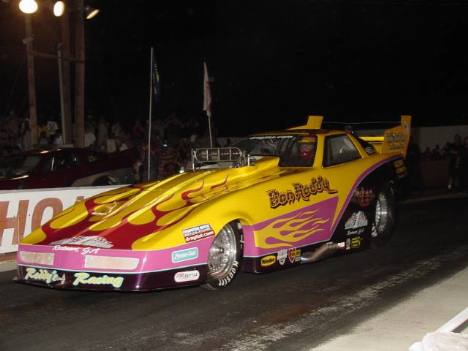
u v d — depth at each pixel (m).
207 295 5.94
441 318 5.12
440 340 4.19
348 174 7.28
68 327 5.04
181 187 6.30
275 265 6.24
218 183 6.43
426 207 12.46
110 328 4.99
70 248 5.38
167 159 14.80
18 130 18.03
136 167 13.88
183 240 5.37
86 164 12.83
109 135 19.83
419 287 6.13
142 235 5.40
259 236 6.05
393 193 8.15
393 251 7.89
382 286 6.20
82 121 15.87
